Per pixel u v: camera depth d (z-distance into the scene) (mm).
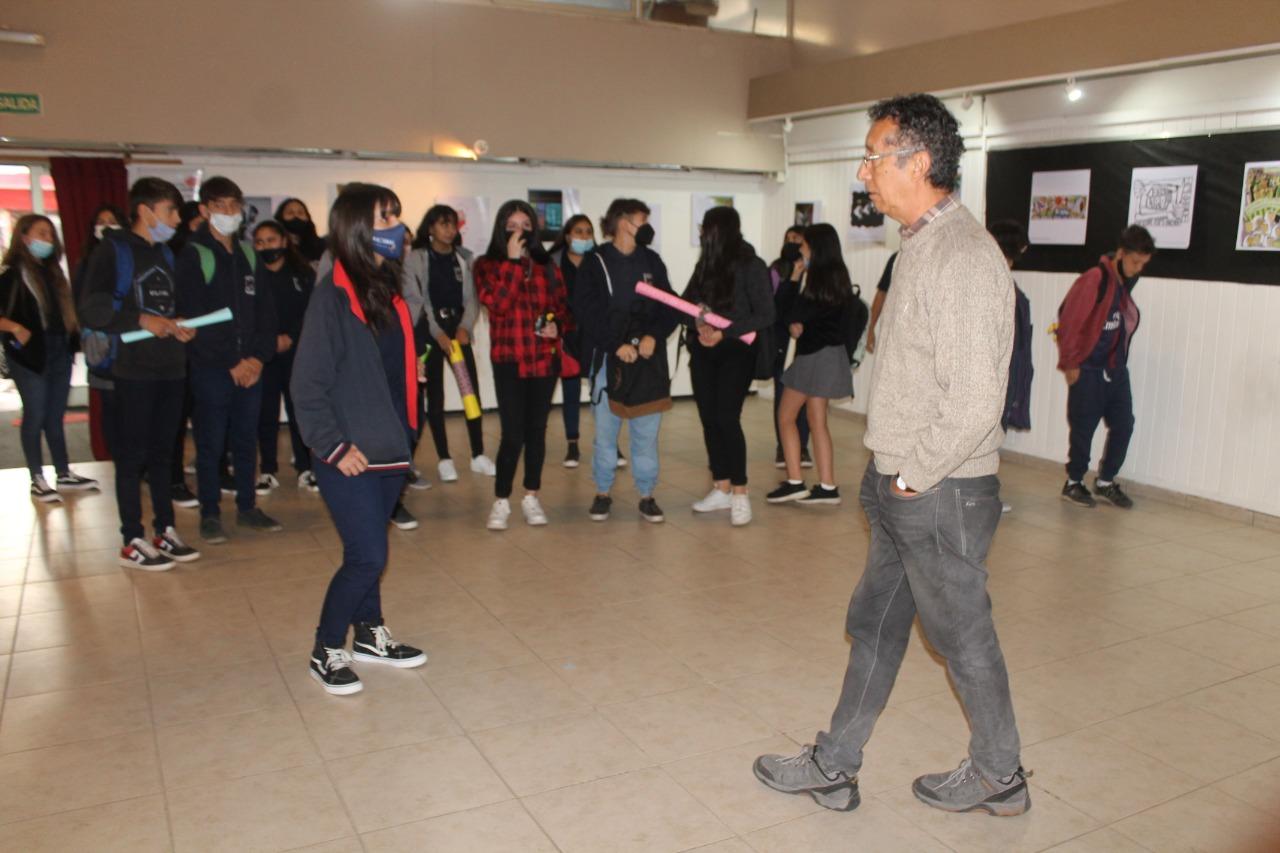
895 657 2529
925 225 2232
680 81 8156
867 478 2480
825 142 8039
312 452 3045
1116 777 2742
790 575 4379
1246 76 5039
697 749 2881
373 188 3008
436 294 5496
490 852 2391
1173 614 3949
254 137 6816
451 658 3502
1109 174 5812
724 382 5020
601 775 2738
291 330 5574
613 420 5000
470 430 6078
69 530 4961
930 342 2193
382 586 4199
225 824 2490
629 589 4188
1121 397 5457
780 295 6086
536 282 4750
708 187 8641
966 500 2254
